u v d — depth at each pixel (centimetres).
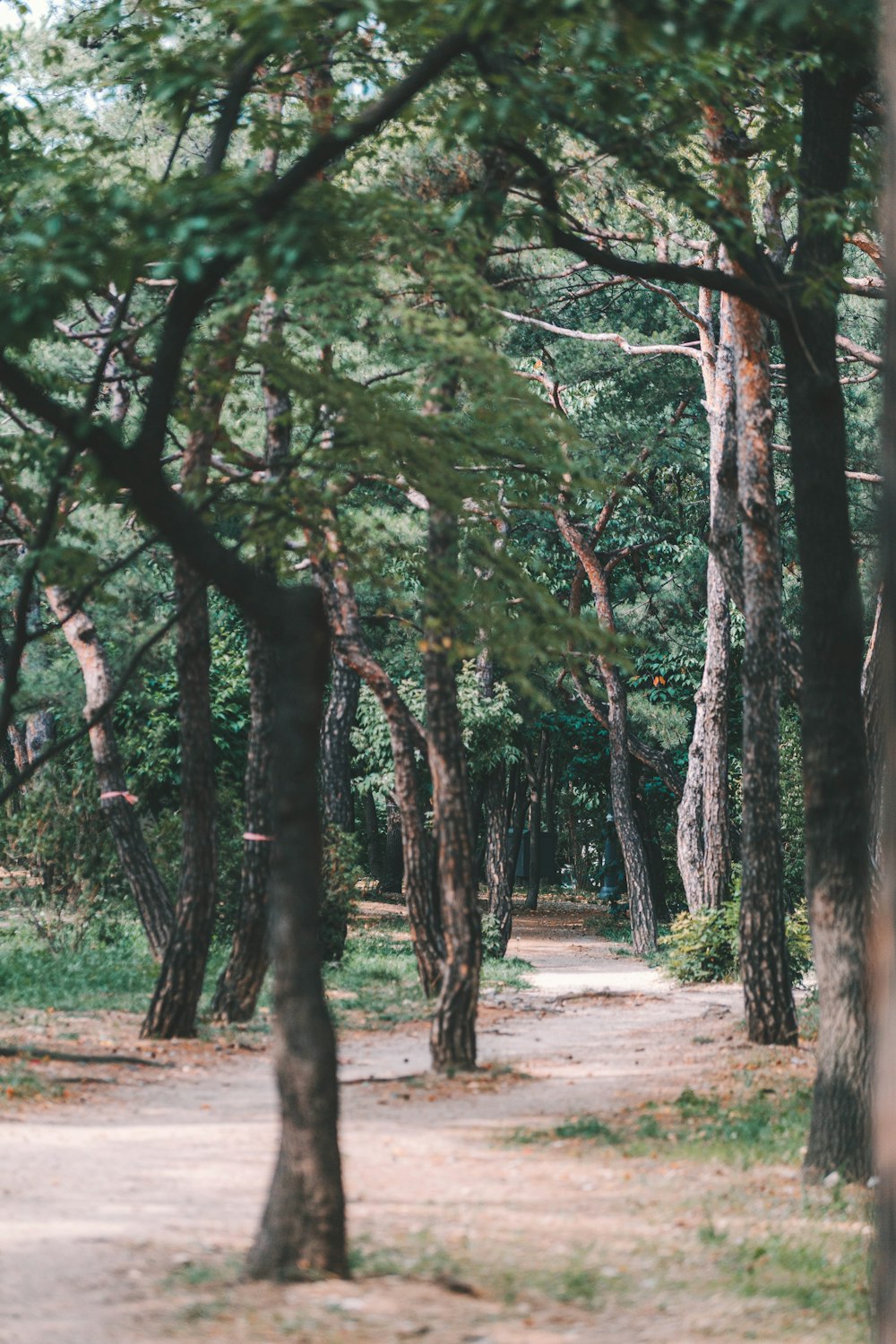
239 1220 782
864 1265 742
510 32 735
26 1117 1056
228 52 986
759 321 1606
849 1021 973
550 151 1182
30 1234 723
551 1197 873
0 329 686
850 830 995
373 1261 691
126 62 1321
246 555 1498
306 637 689
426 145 1523
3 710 1047
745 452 1616
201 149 1800
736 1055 1516
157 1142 993
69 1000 1686
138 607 2112
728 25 701
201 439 1505
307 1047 665
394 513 2139
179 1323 570
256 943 1650
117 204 714
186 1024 1492
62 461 975
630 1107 1206
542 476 1397
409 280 1331
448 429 1153
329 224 770
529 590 1195
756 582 1625
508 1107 1197
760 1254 743
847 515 1009
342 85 1289
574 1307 635
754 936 1619
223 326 1300
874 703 1730
